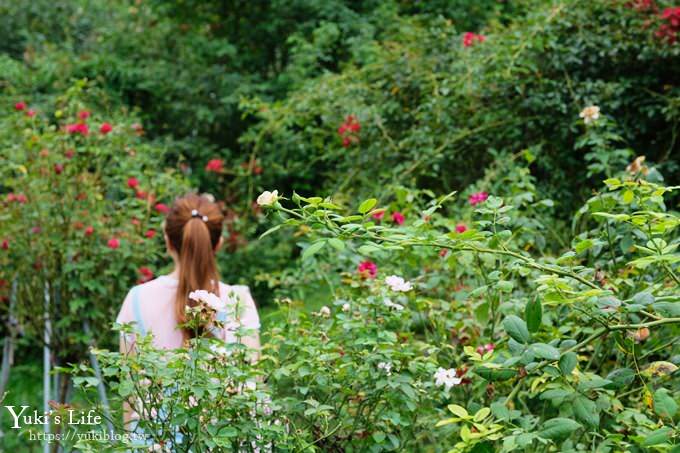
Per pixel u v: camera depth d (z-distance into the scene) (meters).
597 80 4.49
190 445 1.93
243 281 5.92
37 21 9.66
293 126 6.86
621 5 4.63
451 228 3.08
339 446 2.17
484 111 4.82
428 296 3.17
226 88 7.75
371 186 5.11
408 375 2.14
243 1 8.14
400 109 5.30
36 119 4.80
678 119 4.37
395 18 6.61
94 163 4.77
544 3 4.99
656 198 1.99
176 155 7.48
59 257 4.40
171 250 2.65
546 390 1.91
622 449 1.81
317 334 2.25
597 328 2.38
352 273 3.17
